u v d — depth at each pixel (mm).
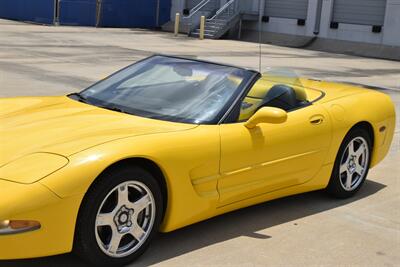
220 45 27250
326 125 4738
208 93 4309
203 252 3840
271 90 4621
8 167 3174
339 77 16641
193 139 3770
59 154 3264
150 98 4320
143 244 3592
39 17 33531
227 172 3982
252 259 3791
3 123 3877
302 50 28375
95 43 22703
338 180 5055
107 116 3980
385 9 28781
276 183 4402
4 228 2973
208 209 3943
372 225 4602
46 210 3049
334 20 31000
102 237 3393
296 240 4176
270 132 4242
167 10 37656
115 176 3328
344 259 3908
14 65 13781
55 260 3562
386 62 24297
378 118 5293
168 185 3648
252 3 34219
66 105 4305
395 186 5750
